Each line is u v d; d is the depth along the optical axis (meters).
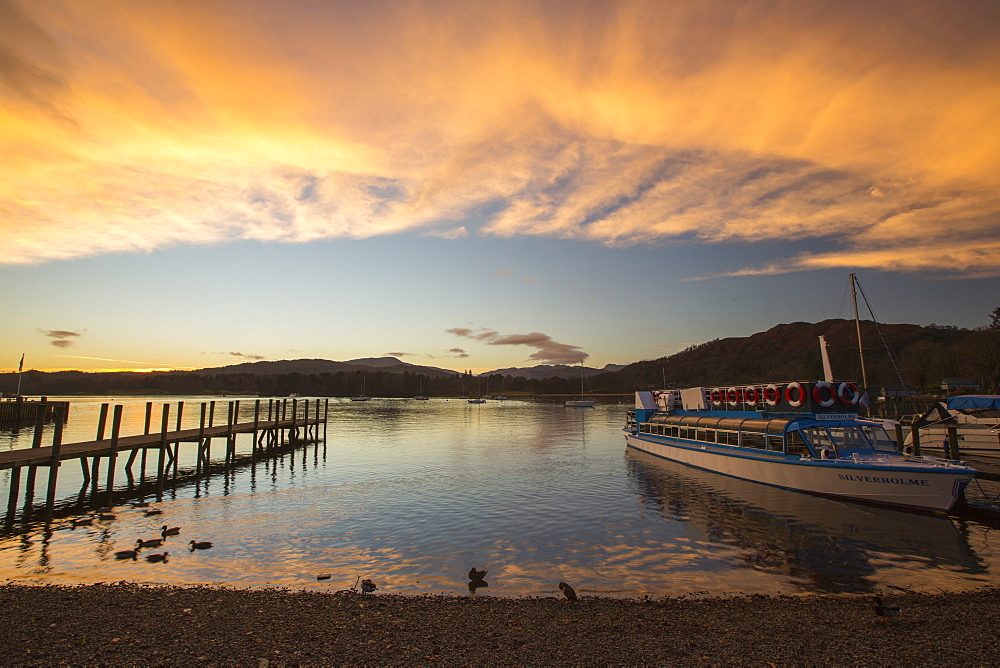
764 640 10.48
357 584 14.49
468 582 14.68
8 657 9.70
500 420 107.06
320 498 27.55
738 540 18.83
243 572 15.64
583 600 12.97
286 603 12.65
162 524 22.02
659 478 32.47
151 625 11.20
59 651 9.95
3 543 19.06
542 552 17.59
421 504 25.66
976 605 12.48
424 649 10.09
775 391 28.78
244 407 171.50
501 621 11.55
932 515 21.28
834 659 9.66
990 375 75.19
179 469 40.34
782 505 24.08
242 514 23.80
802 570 15.70
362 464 42.03
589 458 43.97
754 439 28.95
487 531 20.36
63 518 23.48
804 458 25.41
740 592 13.91
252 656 9.76
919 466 21.59
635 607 12.47
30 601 12.71
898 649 10.05
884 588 14.20
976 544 18.17
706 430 33.75
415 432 75.88
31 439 56.97
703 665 9.45
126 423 86.44
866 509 22.88
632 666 9.42
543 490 29.09
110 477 27.72
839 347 140.00
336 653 9.90
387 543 18.78
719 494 26.95
